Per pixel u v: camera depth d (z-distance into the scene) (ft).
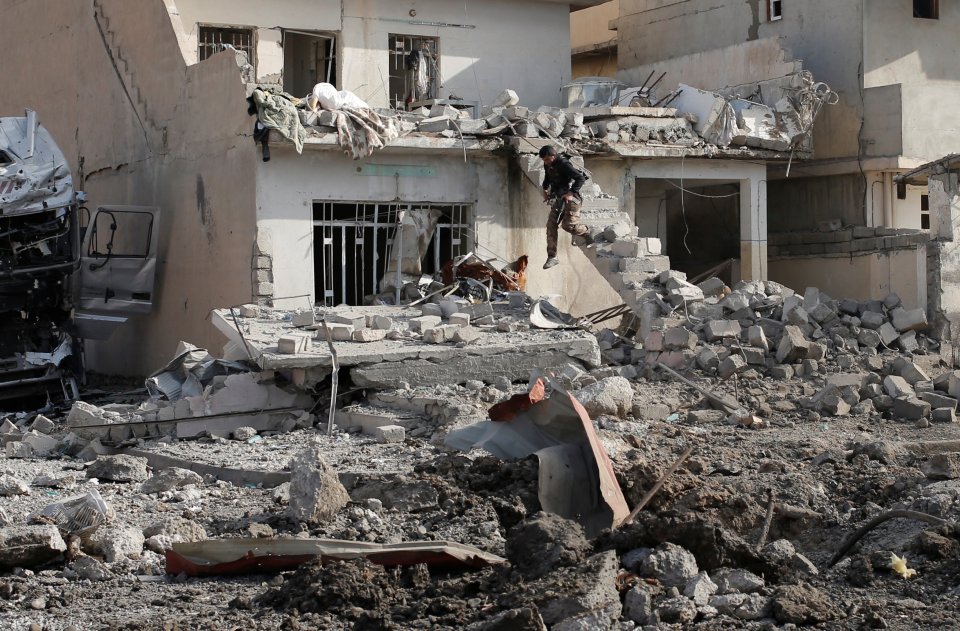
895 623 22.06
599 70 103.14
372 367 47.03
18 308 62.95
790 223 80.28
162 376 50.16
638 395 47.88
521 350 49.44
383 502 31.40
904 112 72.69
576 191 60.08
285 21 73.41
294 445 43.21
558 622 21.21
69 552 28.53
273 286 61.41
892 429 43.86
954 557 25.31
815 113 73.36
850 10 75.05
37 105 87.86
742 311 55.62
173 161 70.28
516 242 67.62
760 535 27.68
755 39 80.53
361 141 61.57
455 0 77.82
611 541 25.76
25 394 62.34
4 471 41.37
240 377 46.80
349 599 23.57
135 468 39.75
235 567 27.04
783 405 47.21
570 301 69.26
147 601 25.14
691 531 25.25
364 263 68.03
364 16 75.31
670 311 55.98
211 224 65.98
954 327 59.36
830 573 25.98
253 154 61.16
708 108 70.90
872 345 55.36
